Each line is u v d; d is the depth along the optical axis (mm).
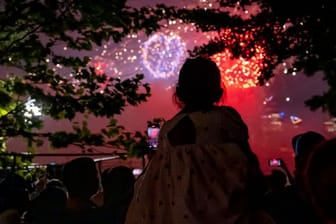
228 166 2602
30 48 6043
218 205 2539
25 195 4605
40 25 6027
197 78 2822
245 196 2570
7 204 4516
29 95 6016
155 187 2715
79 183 3801
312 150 1562
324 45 6848
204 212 2539
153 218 2668
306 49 7082
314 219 3750
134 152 6059
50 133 6078
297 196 3828
